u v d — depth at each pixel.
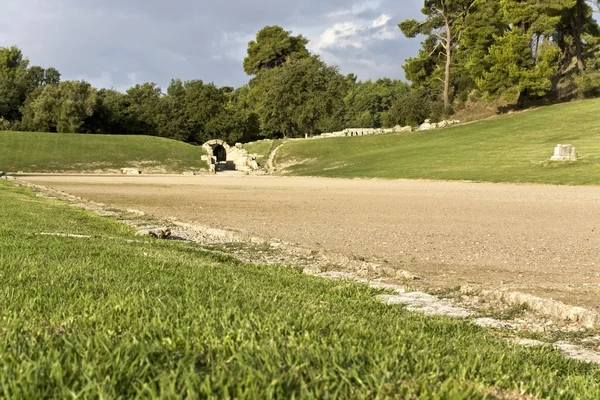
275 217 22.14
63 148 88.19
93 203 27.53
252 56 145.38
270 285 8.97
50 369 3.32
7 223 15.46
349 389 3.25
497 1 92.06
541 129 75.75
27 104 119.44
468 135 81.25
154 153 89.56
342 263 12.45
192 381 3.18
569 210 25.22
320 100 107.88
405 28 102.00
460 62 99.81
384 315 7.34
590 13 91.25
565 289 9.93
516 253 14.07
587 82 87.31
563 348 6.78
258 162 88.25
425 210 25.22
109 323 4.75
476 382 3.63
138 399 2.95
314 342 4.29
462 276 11.20
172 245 13.72
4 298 5.82
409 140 87.56
